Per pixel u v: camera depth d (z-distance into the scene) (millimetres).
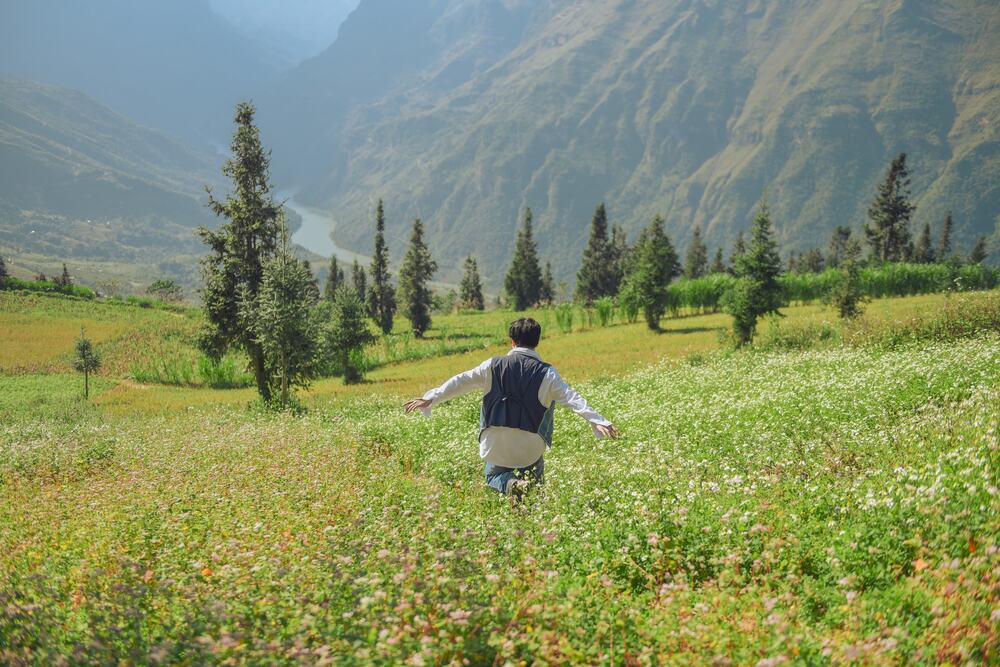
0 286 109625
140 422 20641
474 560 4336
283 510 6273
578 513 5652
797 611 3939
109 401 42531
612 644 3465
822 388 11555
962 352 12922
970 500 4730
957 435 6645
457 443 9984
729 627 3711
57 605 4242
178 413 30156
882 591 4148
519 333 6594
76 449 12641
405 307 83062
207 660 3078
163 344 74875
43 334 78875
